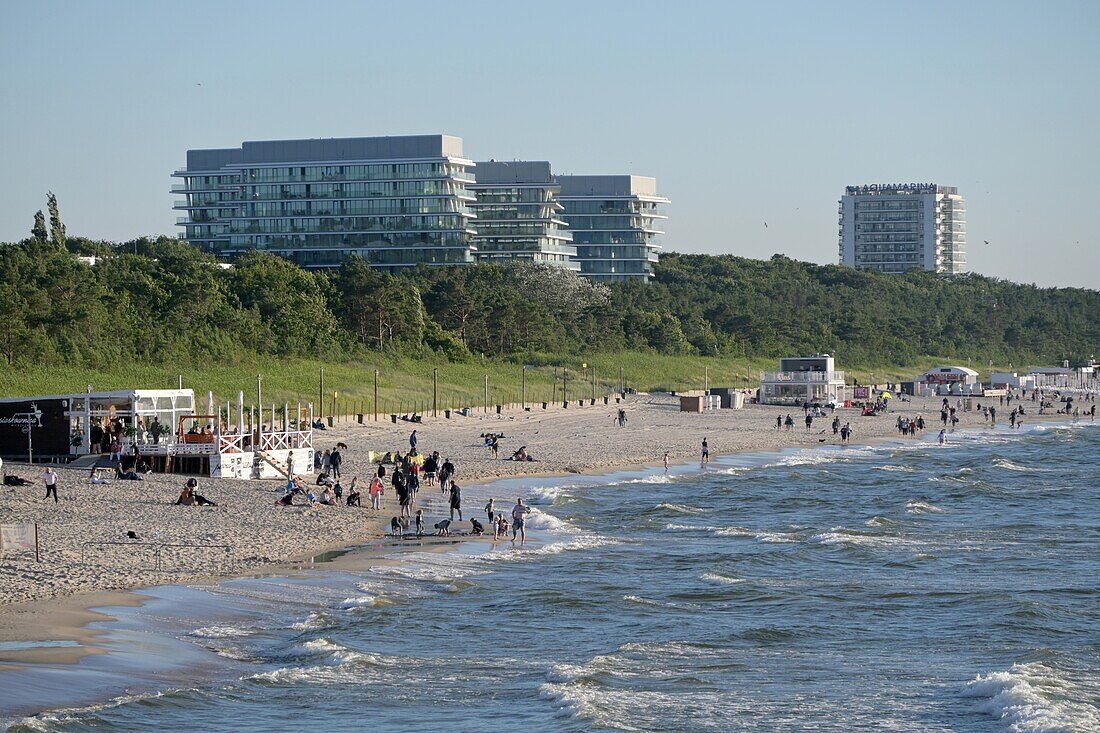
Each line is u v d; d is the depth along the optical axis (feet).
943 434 475.72
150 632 138.72
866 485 323.57
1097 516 271.90
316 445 381.60
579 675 129.18
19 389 428.15
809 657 142.72
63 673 120.98
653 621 158.20
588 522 244.22
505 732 111.45
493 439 388.98
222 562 180.65
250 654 134.10
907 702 124.06
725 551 212.23
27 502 223.10
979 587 185.16
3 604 146.20
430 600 164.86
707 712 119.75
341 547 201.26
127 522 208.44
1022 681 128.67
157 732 107.45
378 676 128.47
